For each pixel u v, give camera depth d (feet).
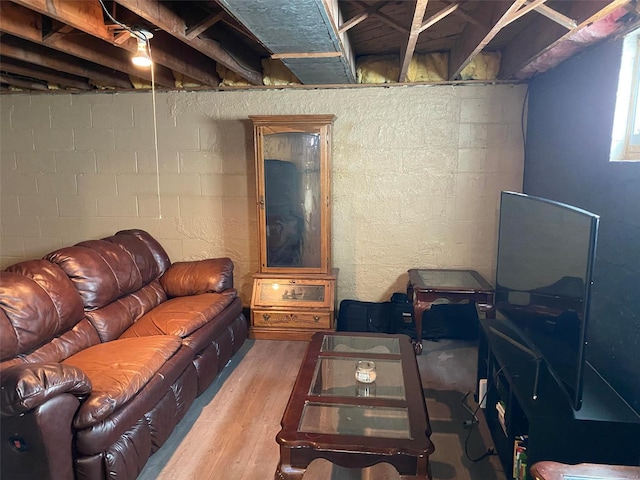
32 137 12.55
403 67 9.49
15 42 8.57
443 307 11.66
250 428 7.75
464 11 7.61
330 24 6.29
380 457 5.01
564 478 4.30
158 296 10.26
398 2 7.57
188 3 7.55
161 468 6.76
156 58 8.72
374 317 11.84
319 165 10.90
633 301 6.05
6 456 5.25
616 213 6.64
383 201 11.94
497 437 7.10
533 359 6.73
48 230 12.97
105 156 12.46
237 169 12.18
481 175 11.55
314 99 11.68
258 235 11.40
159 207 12.58
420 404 5.78
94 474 5.54
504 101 11.17
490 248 11.82
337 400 5.88
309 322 11.28
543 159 9.96
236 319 10.45
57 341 7.17
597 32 6.88
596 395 5.98
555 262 5.83
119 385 5.99
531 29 8.64
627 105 6.85
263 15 5.87
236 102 11.90
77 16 6.56
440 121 11.43
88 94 12.19
